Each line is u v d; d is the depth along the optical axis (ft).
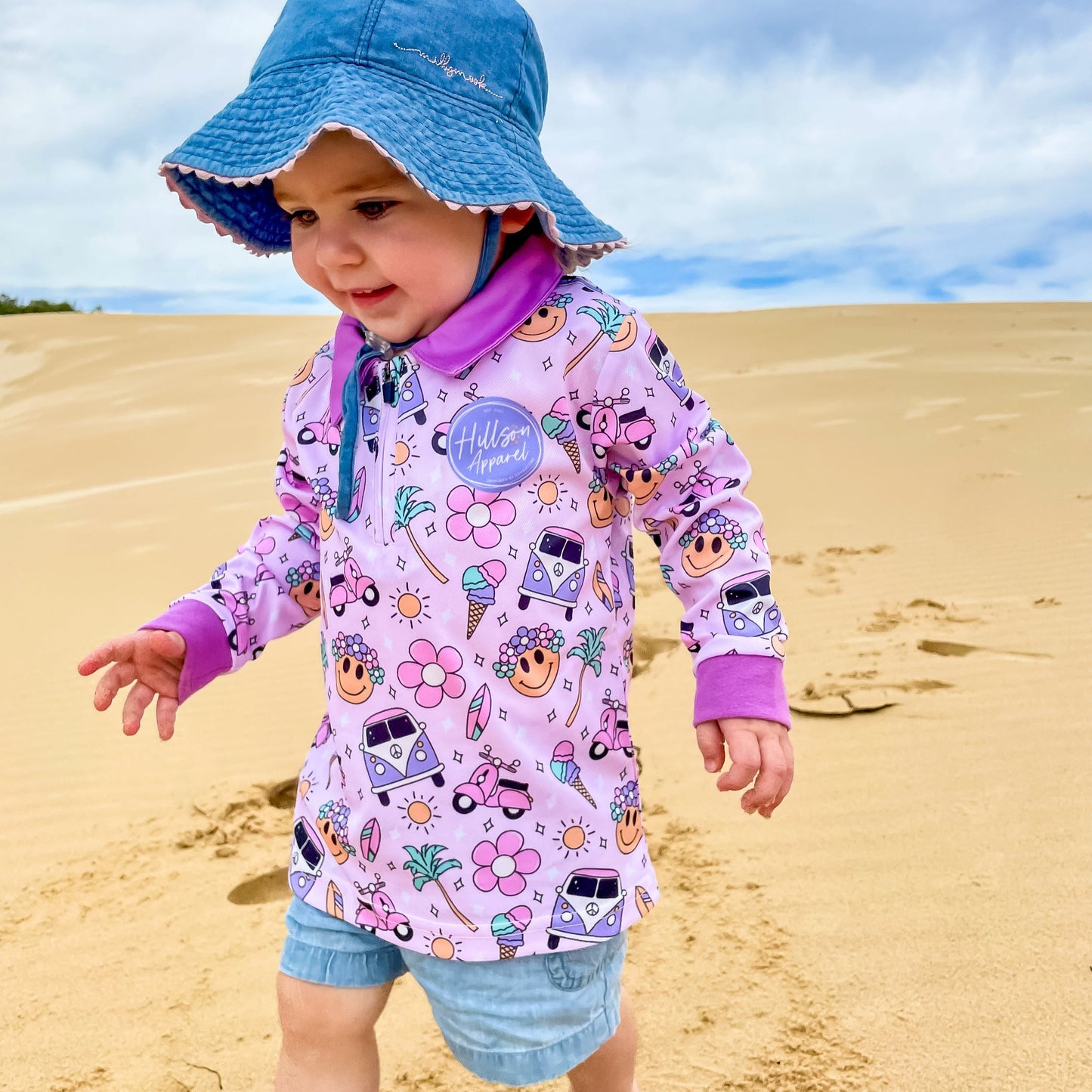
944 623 13.07
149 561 19.13
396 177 5.02
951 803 9.04
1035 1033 6.44
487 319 5.27
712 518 5.51
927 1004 6.77
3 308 118.01
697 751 10.57
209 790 10.75
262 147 5.07
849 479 20.90
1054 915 7.45
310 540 6.25
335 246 5.11
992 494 18.90
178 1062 7.05
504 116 5.41
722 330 59.31
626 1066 5.81
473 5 5.41
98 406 47.73
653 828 9.18
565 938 5.13
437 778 5.17
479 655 5.14
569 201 5.57
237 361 57.72
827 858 8.43
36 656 15.01
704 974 7.26
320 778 5.62
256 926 8.50
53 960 8.18
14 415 49.11
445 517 5.17
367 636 5.32
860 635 12.92
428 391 5.29
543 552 5.21
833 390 34.09
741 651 5.30
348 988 5.36
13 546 20.68
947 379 34.30
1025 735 10.04
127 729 5.72
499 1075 5.27
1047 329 52.80
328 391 5.92
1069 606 13.19
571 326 5.32
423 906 5.18
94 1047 7.22
